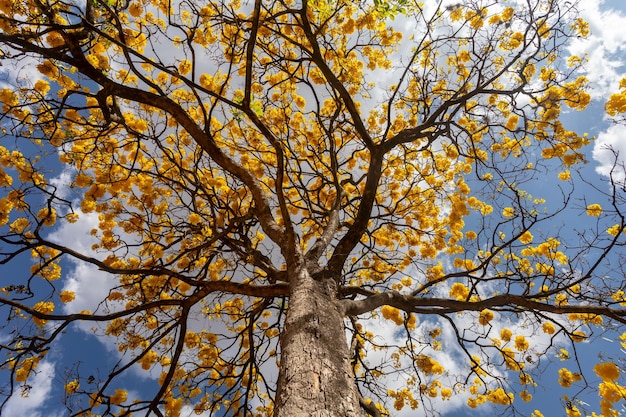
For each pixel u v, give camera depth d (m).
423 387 5.43
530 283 3.82
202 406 4.96
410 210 5.87
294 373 1.77
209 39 4.84
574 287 4.22
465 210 5.30
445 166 5.92
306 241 5.79
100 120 5.03
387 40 4.94
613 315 3.30
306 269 3.07
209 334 5.16
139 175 4.99
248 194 5.59
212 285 3.54
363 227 3.77
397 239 6.09
